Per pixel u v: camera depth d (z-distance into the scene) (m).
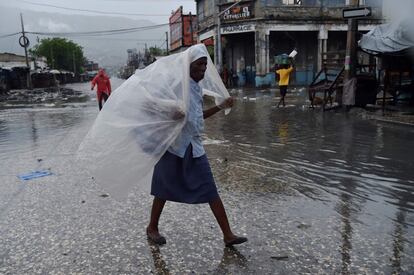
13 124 12.12
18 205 4.59
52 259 3.27
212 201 3.31
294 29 27.52
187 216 4.07
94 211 4.31
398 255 3.20
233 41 30.95
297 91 23.06
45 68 61.22
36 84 48.47
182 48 45.31
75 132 9.92
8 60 50.78
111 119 3.26
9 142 8.90
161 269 3.06
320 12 27.61
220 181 5.33
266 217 4.02
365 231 3.65
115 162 3.22
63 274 3.03
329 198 4.57
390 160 6.18
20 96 29.31
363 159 6.29
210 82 3.54
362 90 12.09
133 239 3.60
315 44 29.03
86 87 51.03
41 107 18.53
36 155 7.33
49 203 4.62
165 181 3.33
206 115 3.63
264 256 3.22
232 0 28.91
